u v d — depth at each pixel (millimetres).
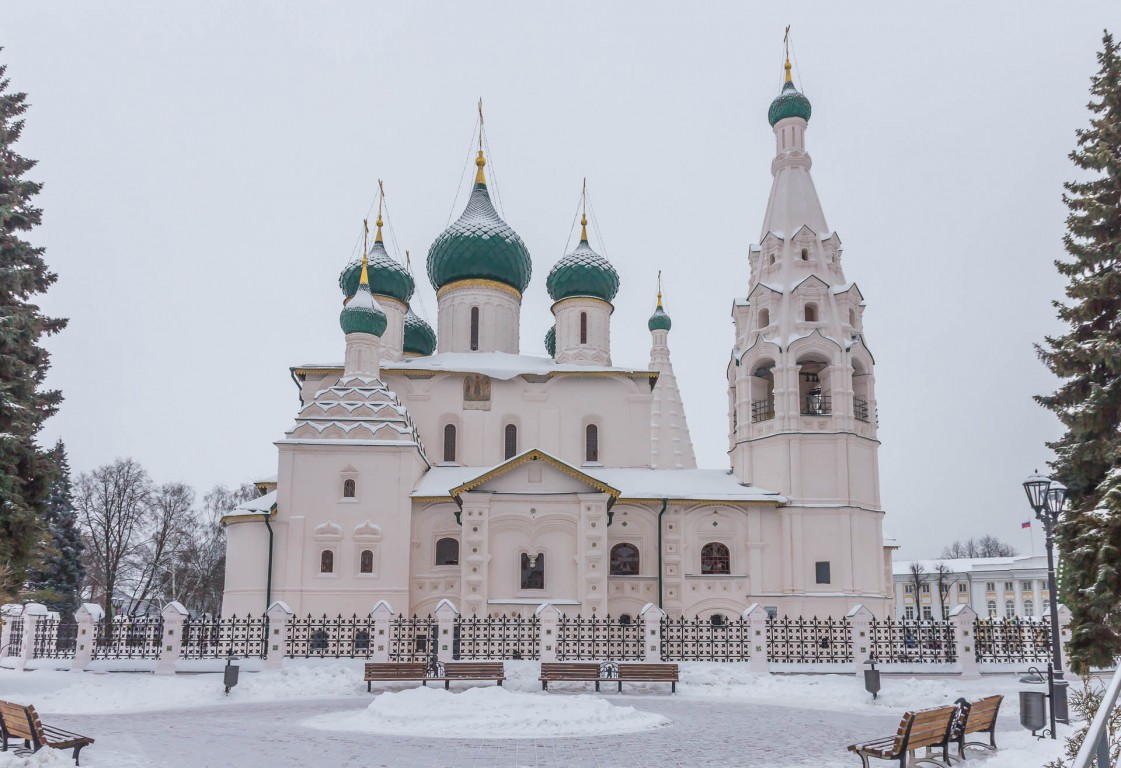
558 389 53812
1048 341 28297
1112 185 27953
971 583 122438
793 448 49125
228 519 46656
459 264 58938
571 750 17953
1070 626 26422
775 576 48312
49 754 15570
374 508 46125
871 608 47938
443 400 53281
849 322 52062
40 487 30500
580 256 58594
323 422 46938
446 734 19969
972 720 17703
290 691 30031
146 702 27797
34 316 32250
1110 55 28188
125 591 86750
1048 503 21453
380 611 34719
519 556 44750
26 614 37812
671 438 75938
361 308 49875
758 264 54188
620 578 47656
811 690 30828
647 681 30422
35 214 33125
